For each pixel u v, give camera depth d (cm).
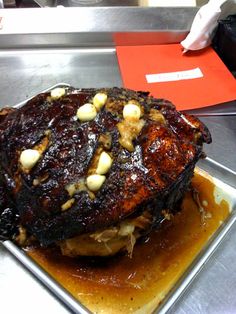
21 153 39
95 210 37
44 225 38
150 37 81
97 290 41
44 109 42
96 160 38
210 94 69
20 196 40
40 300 41
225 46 78
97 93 43
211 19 76
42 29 78
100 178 37
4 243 43
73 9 81
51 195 37
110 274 43
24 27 78
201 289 43
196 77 73
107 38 80
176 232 47
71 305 39
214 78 73
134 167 38
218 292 43
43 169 38
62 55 80
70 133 39
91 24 80
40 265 43
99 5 107
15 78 74
